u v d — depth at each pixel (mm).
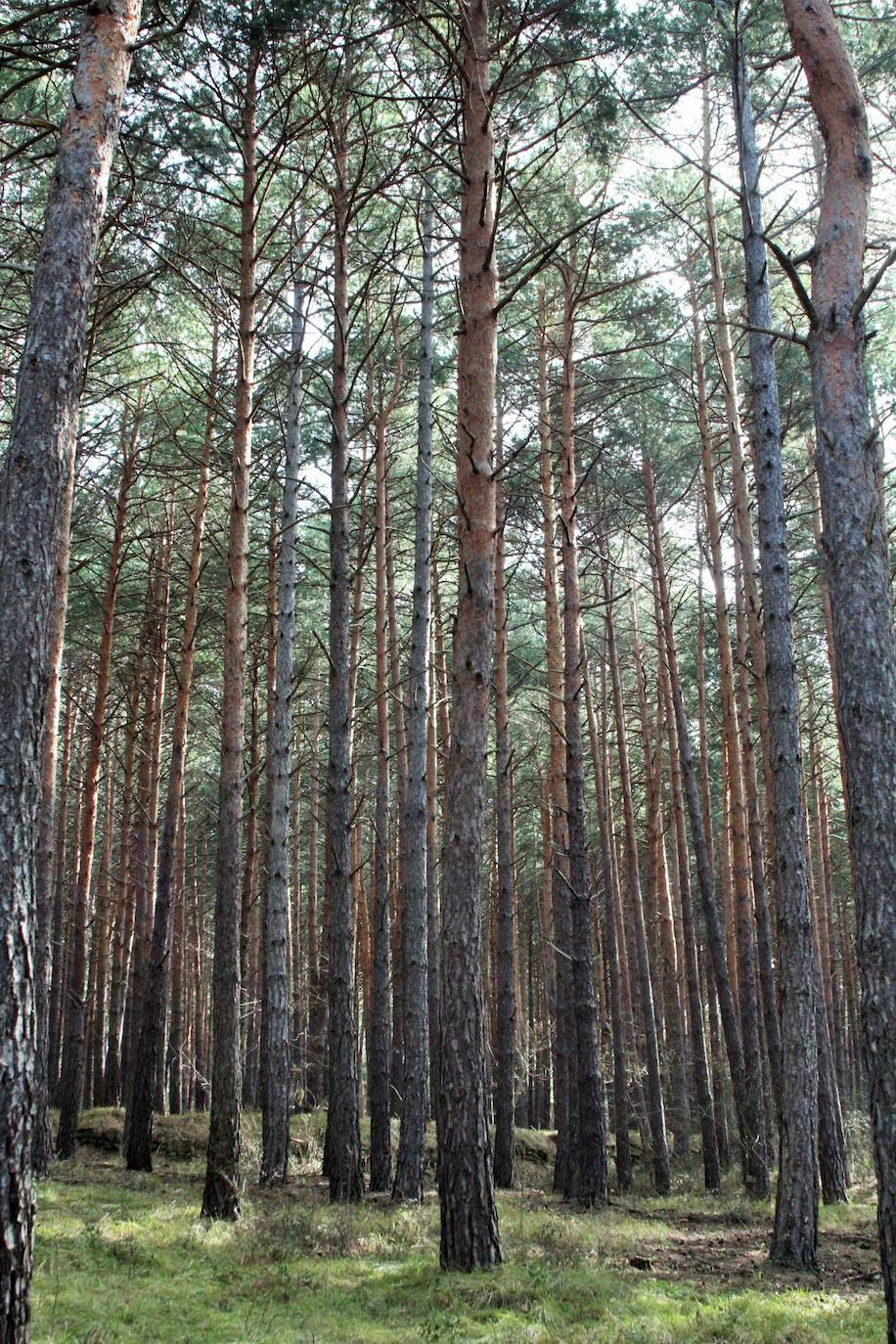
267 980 14148
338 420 13258
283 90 12211
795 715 10047
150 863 20000
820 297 6320
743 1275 8938
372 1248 9195
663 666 22812
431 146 10812
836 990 27109
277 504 19188
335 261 13672
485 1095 8328
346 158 13891
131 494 20047
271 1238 9102
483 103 9844
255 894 20109
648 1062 17969
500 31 10531
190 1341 5859
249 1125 18297
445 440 15477
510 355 17531
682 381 17891
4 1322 4332
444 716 21812
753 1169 15625
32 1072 4738
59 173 6348
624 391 15703
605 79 10922
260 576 21328
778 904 9883
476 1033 8367
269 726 19594
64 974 23000
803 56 6652
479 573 9242
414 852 13211
